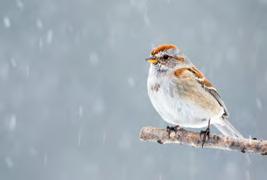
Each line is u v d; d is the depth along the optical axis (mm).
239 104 19234
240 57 20547
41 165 18094
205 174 16312
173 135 7059
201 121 7750
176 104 7652
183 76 7676
